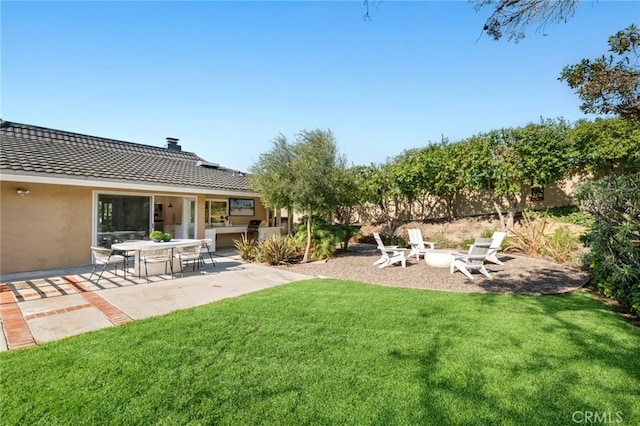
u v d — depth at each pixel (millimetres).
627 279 5715
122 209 11117
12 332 4730
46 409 2916
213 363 3760
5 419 2787
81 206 10125
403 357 3889
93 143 14898
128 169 11711
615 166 13078
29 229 9180
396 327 4871
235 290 7375
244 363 3762
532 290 7289
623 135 12211
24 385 3277
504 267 9938
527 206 16594
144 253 8930
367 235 19125
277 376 3477
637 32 3824
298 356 3934
